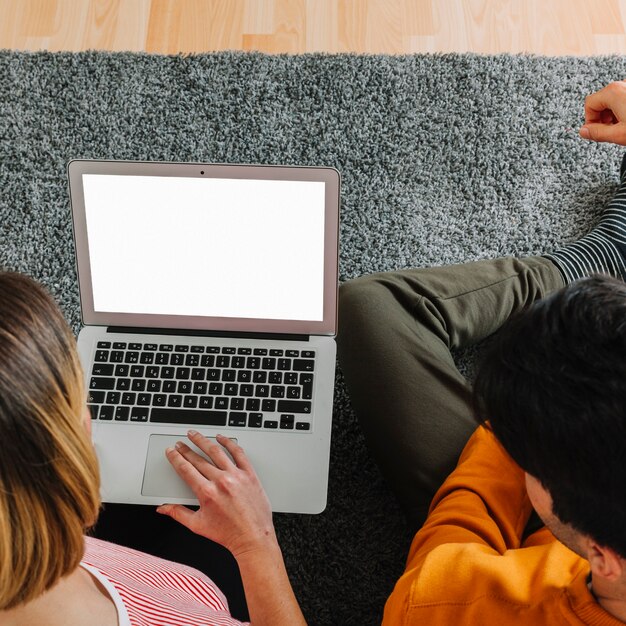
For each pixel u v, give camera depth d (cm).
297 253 92
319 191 89
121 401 96
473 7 153
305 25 152
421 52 149
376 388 104
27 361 34
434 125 139
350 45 150
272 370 97
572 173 136
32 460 34
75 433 36
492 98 141
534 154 137
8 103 141
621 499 47
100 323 98
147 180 90
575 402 47
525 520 89
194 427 95
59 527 36
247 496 84
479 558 70
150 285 96
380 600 107
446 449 99
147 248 93
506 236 132
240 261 93
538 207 134
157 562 70
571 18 151
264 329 97
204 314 97
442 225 133
